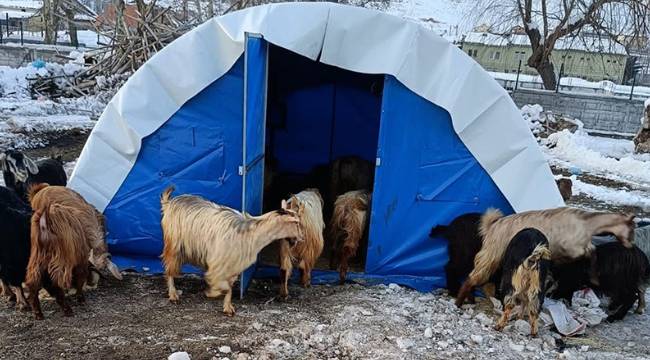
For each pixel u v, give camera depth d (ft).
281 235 17.37
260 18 20.30
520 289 17.01
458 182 21.29
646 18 73.41
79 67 72.43
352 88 31.91
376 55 20.38
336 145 33.04
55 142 47.19
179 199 18.40
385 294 20.31
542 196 20.90
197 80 20.54
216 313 17.89
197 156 21.29
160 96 20.71
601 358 16.52
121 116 20.44
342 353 15.80
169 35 69.67
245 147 18.33
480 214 20.49
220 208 17.97
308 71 31.42
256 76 19.19
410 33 20.29
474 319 18.51
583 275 19.20
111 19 92.84
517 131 20.99
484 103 20.79
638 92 94.38
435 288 21.35
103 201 21.01
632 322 19.53
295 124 32.83
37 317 16.74
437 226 21.09
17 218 16.69
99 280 19.94
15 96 64.59
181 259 18.35
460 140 20.93
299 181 31.48
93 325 16.67
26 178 20.25
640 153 60.18
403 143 20.93
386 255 21.58
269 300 19.15
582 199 39.96
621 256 18.72
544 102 78.23
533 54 80.74
